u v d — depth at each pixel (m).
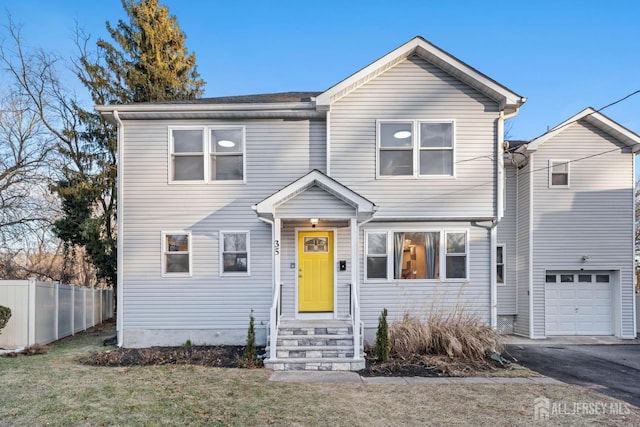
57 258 21.75
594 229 12.34
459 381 6.92
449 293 10.02
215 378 6.84
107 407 5.26
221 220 10.02
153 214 10.01
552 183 12.48
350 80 9.79
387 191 9.93
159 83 18.05
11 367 7.59
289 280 9.86
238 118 10.18
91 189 14.59
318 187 8.73
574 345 11.02
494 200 9.97
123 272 9.90
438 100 10.08
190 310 9.84
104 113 10.00
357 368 7.70
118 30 17.70
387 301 9.98
